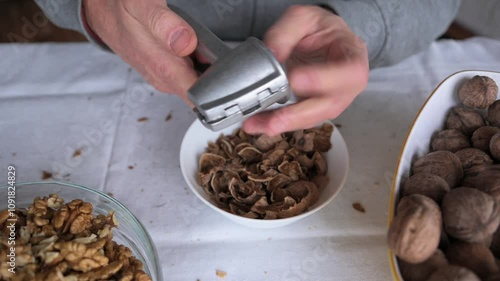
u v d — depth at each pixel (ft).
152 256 1.29
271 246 1.55
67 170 1.73
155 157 1.78
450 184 1.37
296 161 1.65
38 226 1.32
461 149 1.52
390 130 1.87
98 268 1.25
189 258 1.52
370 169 1.75
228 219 1.61
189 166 1.63
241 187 1.59
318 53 1.62
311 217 1.62
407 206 1.17
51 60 2.06
